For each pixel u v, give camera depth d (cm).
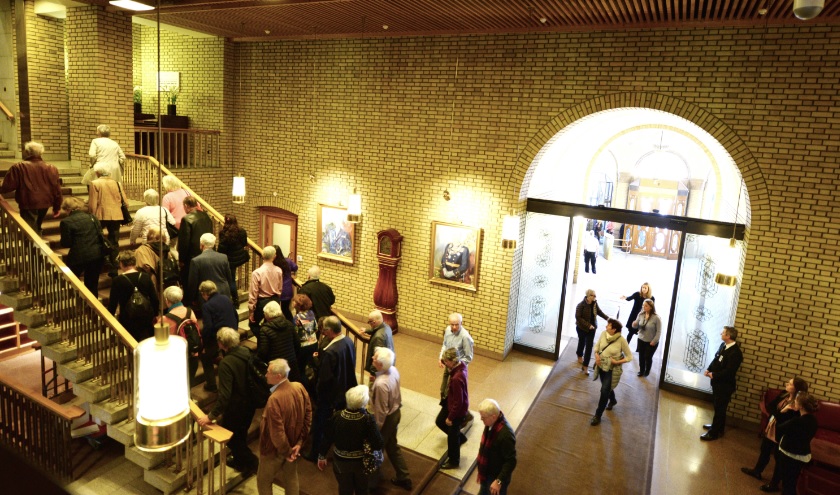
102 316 591
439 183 1066
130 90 1061
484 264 1044
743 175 821
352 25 1001
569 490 664
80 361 630
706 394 925
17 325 1138
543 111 950
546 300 1070
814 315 792
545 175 1130
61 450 641
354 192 1159
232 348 569
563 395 913
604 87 896
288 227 1287
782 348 818
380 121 1109
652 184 2073
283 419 520
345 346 626
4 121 1095
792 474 640
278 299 756
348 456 532
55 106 1110
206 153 1297
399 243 1117
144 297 625
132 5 405
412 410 806
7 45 1070
